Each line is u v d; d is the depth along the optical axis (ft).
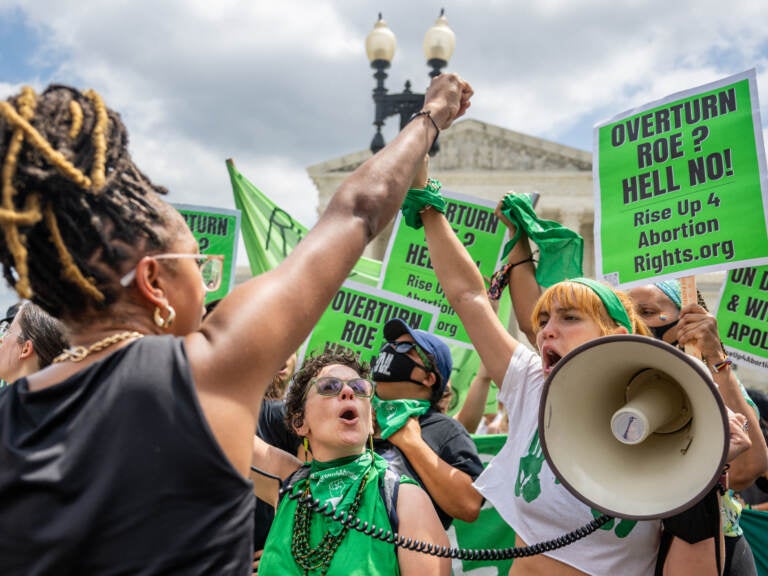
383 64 43.29
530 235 12.76
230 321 4.07
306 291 4.26
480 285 10.92
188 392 3.87
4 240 4.00
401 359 13.46
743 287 18.07
